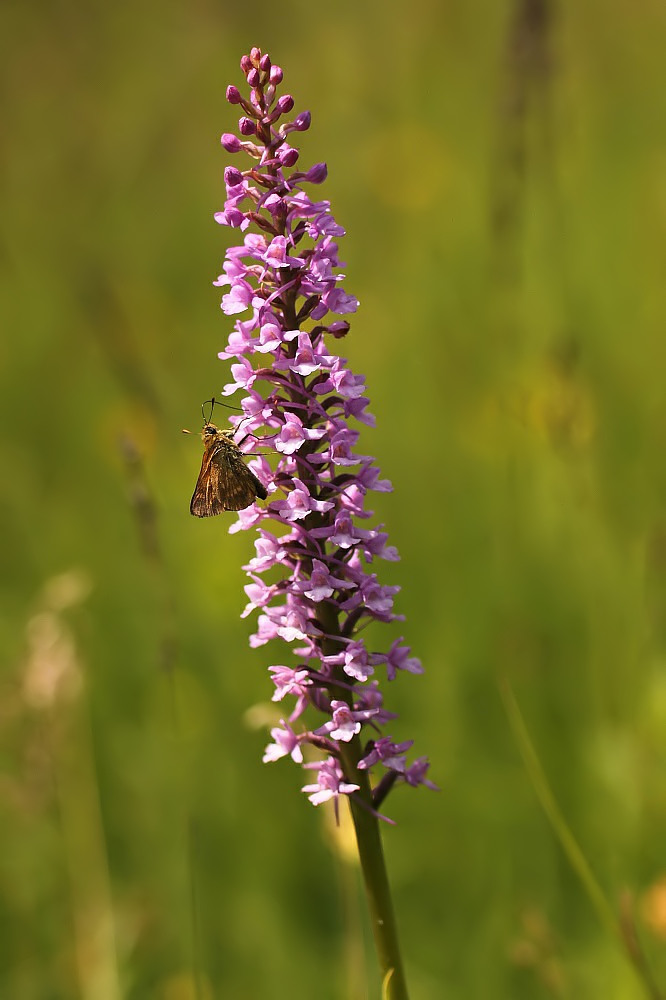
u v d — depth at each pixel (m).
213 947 7.75
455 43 16.08
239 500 4.95
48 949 7.90
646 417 10.94
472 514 10.36
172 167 16.14
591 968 6.87
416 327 12.55
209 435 5.11
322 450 4.45
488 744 8.58
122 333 11.50
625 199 13.28
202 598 9.23
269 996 7.39
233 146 4.46
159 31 17.05
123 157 16.23
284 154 4.34
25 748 8.34
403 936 7.57
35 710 8.04
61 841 8.25
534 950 6.32
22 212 15.55
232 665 8.89
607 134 14.69
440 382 11.77
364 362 12.52
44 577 10.72
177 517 10.53
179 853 8.12
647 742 7.66
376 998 7.21
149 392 11.39
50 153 16.52
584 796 7.89
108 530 11.07
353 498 4.44
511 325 10.82
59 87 17.19
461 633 9.34
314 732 4.54
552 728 8.52
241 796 8.32
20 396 13.00
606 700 8.61
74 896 7.92
